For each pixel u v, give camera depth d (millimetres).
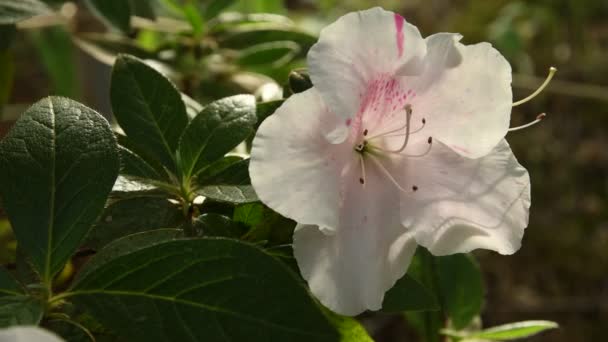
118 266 224
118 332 220
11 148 235
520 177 270
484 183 269
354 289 245
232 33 384
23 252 250
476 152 270
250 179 248
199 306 221
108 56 378
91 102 583
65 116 240
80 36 381
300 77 269
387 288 254
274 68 390
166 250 223
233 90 379
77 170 236
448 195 268
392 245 260
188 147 262
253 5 503
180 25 393
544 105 864
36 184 234
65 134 238
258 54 377
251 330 219
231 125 265
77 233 233
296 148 238
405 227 263
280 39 385
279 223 255
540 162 828
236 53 384
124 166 259
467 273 344
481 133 269
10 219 231
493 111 268
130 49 379
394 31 250
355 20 246
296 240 243
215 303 220
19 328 177
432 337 344
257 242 252
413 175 270
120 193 256
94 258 234
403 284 260
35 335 176
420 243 263
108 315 222
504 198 268
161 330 220
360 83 247
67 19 416
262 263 221
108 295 223
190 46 380
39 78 844
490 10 944
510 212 267
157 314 221
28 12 327
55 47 584
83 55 578
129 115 273
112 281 224
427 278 342
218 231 255
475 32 933
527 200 269
